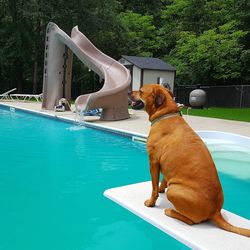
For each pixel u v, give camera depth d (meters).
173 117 3.29
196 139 3.15
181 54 25.53
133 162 7.00
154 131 3.31
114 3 30.17
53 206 4.49
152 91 3.37
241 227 3.04
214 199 2.94
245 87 21.16
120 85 12.31
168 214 3.17
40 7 26.62
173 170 3.06
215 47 23.06
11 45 27.00
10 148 8.13
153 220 3.07
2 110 17.52
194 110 17.69
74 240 3.57
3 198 4.77
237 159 7.04
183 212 2.99
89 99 11.38
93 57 14.52
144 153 7.82
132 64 20.98
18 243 3.50
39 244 3.48
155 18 35.31
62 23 27.59
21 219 4.07
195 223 3.00
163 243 3.51
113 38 29.61
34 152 7.73
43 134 10.11
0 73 29.22
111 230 3.80
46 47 15.72
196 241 2.70
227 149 7.88
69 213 4.26
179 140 3.11
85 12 27.95
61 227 3.87
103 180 5.72
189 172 2.97
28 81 31.00
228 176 5.98
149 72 20.67
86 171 6.26
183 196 2.93
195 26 28.81
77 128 11.29
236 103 21.52
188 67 25.53
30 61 28.59
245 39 24.20
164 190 3.79
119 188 3.96
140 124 11.02
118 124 10.98
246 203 4.83
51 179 5.71
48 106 15.73
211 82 25.80
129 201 3.53
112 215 4.20
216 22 26.95
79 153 7.72
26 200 4.70
